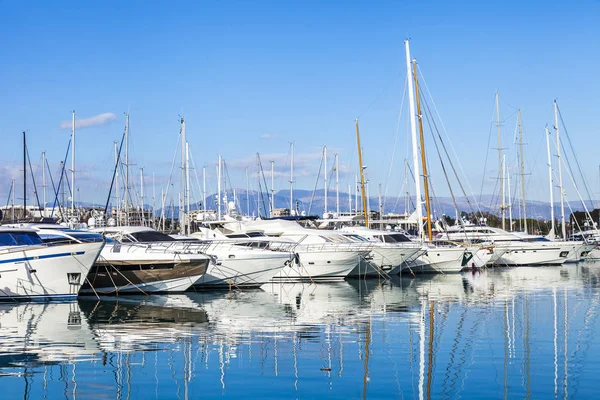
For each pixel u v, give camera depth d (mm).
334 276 44438
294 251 42969
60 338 21250
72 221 54938
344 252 43750
